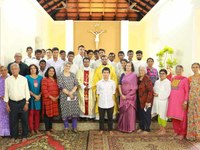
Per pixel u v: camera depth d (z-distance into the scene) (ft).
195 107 15.55
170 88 16.81
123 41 42.42
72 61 19.17
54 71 17.40
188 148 14.42
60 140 15.98
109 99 17.10
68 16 44.65
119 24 43.14
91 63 20.43
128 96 17.47
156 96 17.31
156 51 34.14
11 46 22.50
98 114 18.21
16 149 14.29
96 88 18.13
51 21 42.42
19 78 15.81
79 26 42.93
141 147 14.61
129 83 17.44
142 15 43.04
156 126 18.72
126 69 17.65
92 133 17.44
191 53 21.49
